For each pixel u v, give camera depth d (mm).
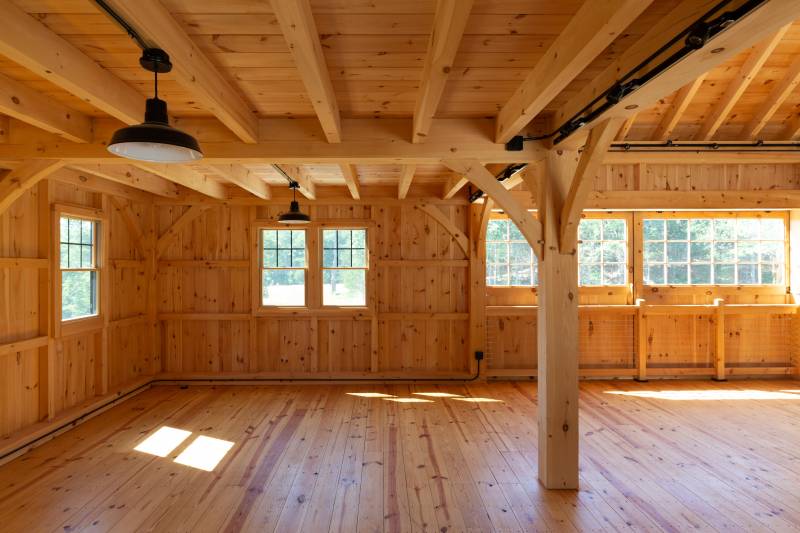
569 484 3354
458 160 3414
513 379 6742
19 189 3441
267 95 2957
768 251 6836
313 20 2010
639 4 1538
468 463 3814
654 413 5172
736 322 6820
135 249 6402
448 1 1642
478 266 6645
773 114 5129
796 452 4051
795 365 6738
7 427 4129
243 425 4793
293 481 3496
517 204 3428
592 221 6859
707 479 3525
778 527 2879
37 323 4523
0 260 4035
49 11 1964
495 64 2520
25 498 3246
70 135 3211
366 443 4270
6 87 2648
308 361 6707
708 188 6250
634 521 2936
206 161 3480
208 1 1882
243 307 6715
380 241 6754
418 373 6605
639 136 5438
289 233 6777
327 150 3398
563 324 3332
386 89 2861
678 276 6859
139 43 1910
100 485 3439
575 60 2010
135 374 6301
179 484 3451
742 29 1653
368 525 2896
